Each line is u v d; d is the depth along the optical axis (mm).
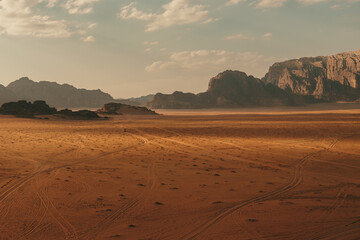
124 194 11602
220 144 28781
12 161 18844
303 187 12812
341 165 18062
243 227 8320
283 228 8242
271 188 12602
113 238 7641
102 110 173750
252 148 25844
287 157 21016
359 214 9352
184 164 18234
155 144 28750
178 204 10375
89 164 18094
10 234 7836
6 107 107562
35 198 11000
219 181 13828
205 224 8562
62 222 8703
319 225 8453
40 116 95500
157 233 7953
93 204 10352
